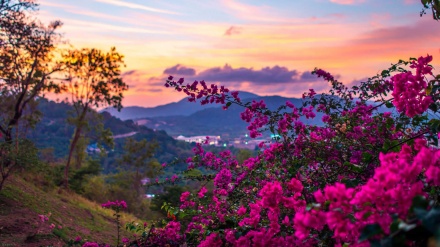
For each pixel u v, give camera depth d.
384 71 5.06
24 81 21.33
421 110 3.03
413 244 1.75
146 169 41.44
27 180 20.52
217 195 5.89
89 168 31.34
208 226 4.12
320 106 5.37
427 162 1.94
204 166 7.40
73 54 26.25
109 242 14.88
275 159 5.24
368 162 3.54
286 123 5.11
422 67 3.03
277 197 2.88
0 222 12.49
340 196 1.95
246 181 5.68
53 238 12.31
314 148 4.77
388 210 1.92
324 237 2.80
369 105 5.21
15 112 20.14
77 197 23.36
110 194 32.44
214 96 5.50
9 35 20.23
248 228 3.32
